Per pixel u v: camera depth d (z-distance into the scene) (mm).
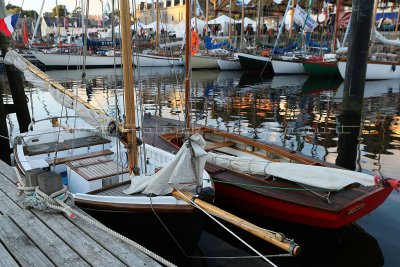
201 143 4453
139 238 4664
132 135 4789
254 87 22234
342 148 9805
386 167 8273
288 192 5457
